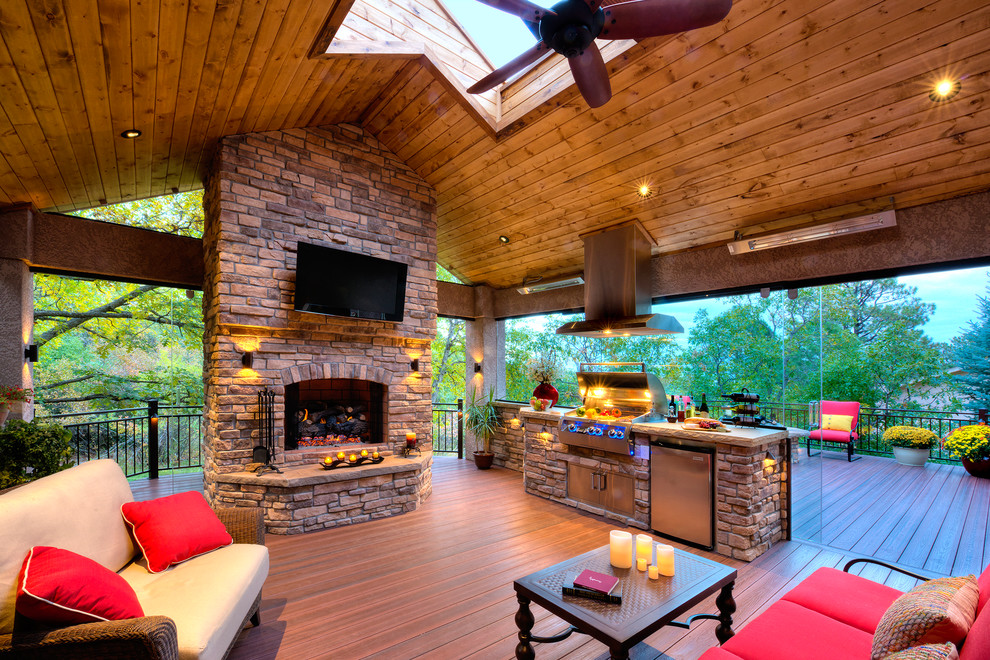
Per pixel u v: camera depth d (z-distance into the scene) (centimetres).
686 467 386
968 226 328
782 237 406
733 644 165
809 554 360
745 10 283
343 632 251
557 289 645
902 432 625
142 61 275
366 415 530
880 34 269
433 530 411
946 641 124
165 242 497
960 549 357
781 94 318
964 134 298
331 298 441
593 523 431
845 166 346
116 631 141
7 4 210
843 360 699
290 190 441
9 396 362
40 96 281
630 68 339
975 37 254
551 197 491
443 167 509
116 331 822
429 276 538
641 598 201
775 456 386
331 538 390
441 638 246
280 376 438
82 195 440
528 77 404
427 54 372
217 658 176
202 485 540
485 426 678
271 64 321
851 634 169
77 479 211
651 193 437
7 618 149
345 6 275
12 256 405
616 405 497
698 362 561
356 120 481
